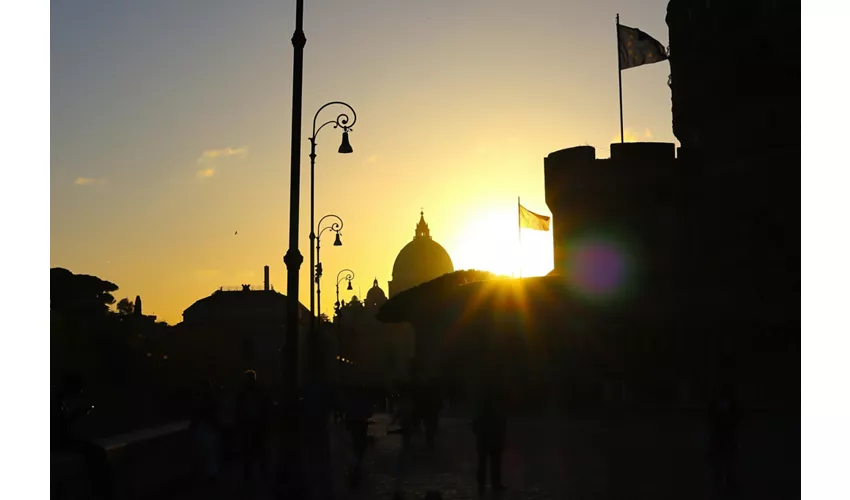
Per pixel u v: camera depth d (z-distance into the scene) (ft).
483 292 236.43
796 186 215.51
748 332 206.90
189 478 71.82
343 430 145.07
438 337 243.19
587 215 272.31
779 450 90.68
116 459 50.96
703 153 242.37
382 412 237.25
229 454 79.51
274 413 91.25
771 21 222.89
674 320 220.43
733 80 229.45
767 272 213.66
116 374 168.96
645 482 66.80
